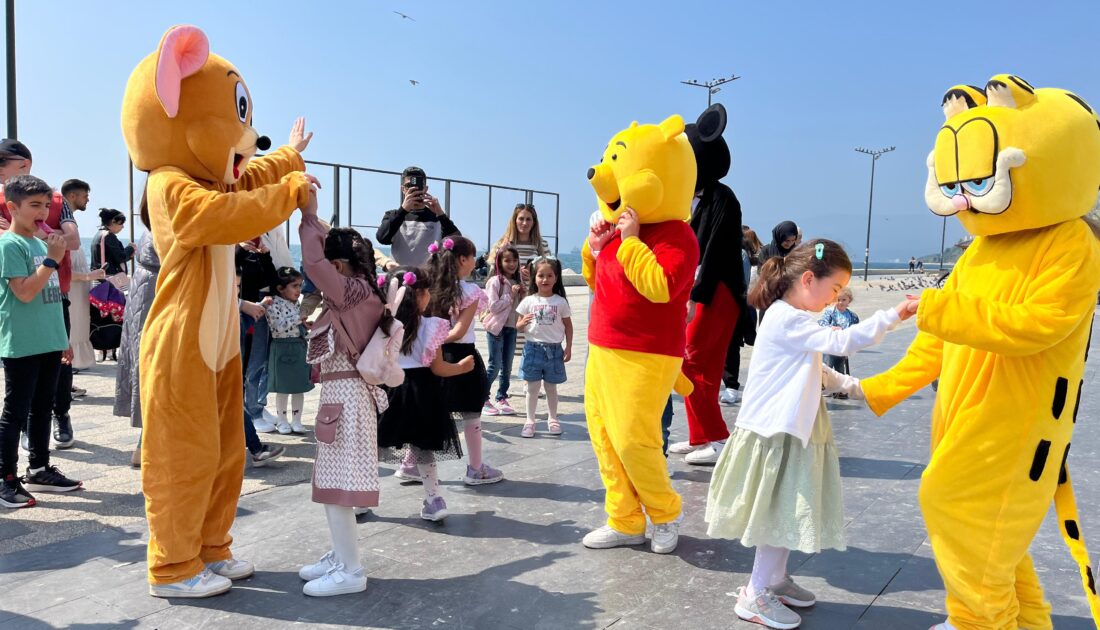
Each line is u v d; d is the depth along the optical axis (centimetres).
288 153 398
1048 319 249
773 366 310
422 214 678
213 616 319
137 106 329
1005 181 256
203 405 327
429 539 405
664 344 369
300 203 331
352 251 363
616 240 382
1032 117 256
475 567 370
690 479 511
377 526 424
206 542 351
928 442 606
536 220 783
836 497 312
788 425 301
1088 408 722
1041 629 297
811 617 321
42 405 471
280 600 335
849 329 293
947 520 273
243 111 342
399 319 421
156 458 325
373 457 352
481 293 512
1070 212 259
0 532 407
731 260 522
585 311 1731
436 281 502
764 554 314
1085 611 329
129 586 346
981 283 274
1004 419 263
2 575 355
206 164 334
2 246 434
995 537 266
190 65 322
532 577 358
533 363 611
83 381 823
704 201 528
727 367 746
